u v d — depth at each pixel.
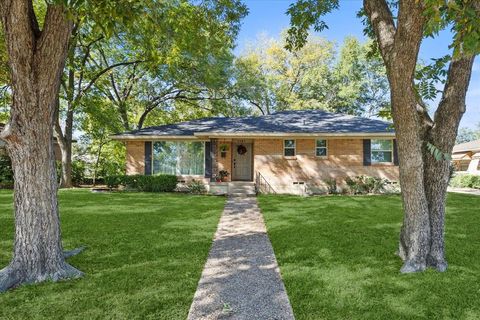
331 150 15.81
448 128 4.40
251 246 5.65
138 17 4.61
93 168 21.97
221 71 23.11
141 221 7.68
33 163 3.97
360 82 31.61
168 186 15.30
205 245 5.62
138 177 15.47
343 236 6.25
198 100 25.67
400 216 8.47
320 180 15.77
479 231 6.66
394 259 4.81
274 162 15.98
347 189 15.58
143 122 26.30
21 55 3.74
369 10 4.81
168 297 3.49
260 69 33.31
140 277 4.07
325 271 4.32
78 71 17.36
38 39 3.85
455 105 4.36
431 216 4.51
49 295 3.52
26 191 3.96
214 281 4.00
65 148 17.52
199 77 21.56
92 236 6.18
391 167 15.59
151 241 5.85
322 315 3.11
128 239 5.98
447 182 4.57
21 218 3.96
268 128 15.95
